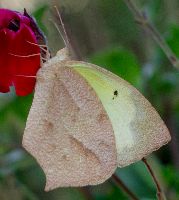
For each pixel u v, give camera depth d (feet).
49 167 0.52
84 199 0.80
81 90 0.54
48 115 0.53
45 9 0.66
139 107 0.52
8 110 0.78
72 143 0.53
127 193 0.65
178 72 0.77
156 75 0.80
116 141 0.54
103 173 0.54
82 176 0.53
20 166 0.80
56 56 0.52
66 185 0.53
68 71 0.53
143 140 0.52
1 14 0.54
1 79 0.54
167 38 0.79
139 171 0.72
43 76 0.52
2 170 0.79
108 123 0.54
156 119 0.51
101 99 0.55
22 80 0.55
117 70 0.76
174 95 0.81
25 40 0.54
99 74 0.54
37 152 0.52
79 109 0.54
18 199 0.83
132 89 0.52
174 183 0.74
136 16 0.67
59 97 0.53
